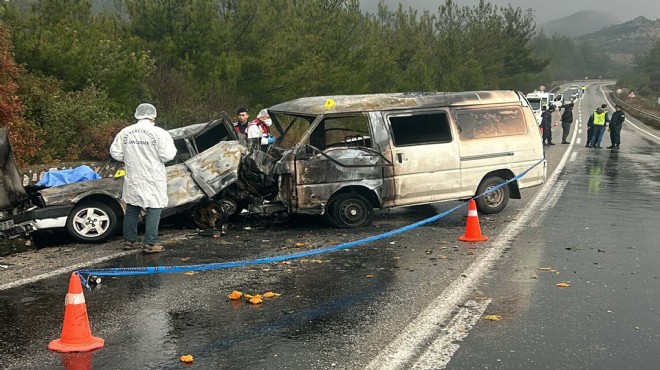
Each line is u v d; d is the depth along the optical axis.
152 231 8.12
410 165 10.09
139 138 7.98
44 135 14.48
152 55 19.83
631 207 11.59
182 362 4.63
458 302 6.02
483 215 10.89
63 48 15.89
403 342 5.01
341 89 24.88
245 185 9.63
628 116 51.78
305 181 9.48
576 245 8.48
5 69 13.27
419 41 36.84
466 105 10.71
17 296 6.34
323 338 5.11
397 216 10.98
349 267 7.38
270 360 4.66
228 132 10.50
